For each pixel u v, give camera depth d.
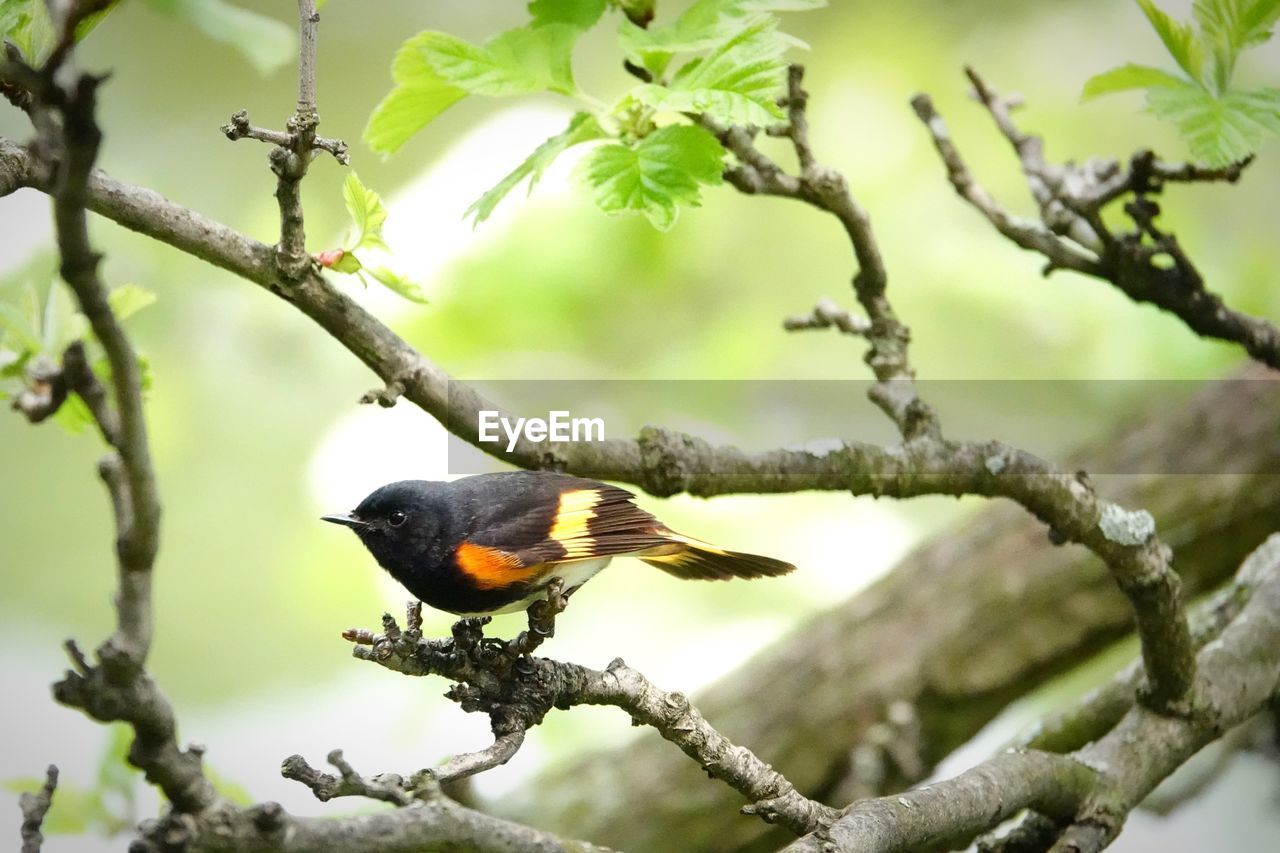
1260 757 10.64
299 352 13.72
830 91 14.34
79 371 3.61
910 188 14.03
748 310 13.84
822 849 5.38
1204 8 6.90
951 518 13.92
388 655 5.33
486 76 6.21
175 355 13.45
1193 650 7.11
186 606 14.10
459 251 12.02
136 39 14.40
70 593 14.95
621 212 5.86
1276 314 12.65
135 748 3.86
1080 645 11.16
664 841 11.07
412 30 14.97
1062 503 6.86
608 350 13.20
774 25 5.97
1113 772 6.87
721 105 5.78
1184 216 13.12
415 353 6.41
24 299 5.73
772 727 11.27
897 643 11.35
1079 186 8.50
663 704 5.55
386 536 6.65
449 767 4.91
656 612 13.52
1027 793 6.41
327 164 14.03
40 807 4.03
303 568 13.17
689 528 13.16
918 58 14.40
